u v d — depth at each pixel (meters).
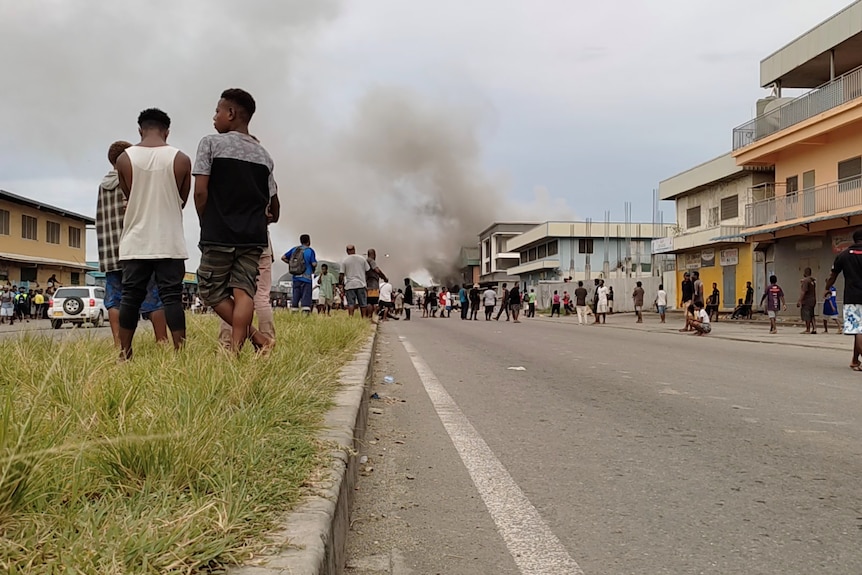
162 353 5.17
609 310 29.72
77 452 2.31
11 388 3.40
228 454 2.79
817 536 3.28
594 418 6.09
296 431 3.58
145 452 2.47
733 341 16.53
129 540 1.88
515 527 3.39
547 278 66.56
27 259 41.16
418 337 16.97
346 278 16.81
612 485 4.08
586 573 2.87
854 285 10.04
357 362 7.36
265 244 5.65
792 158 29.27
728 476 4.27
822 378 8.99
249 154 5.55
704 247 36.75
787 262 29.72
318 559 2.08
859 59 27.61
